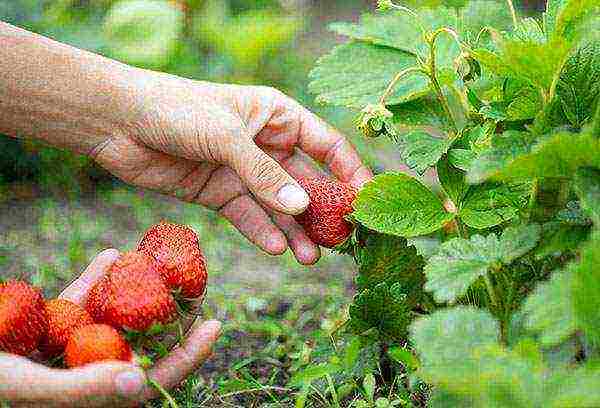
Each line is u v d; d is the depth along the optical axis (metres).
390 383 0.94
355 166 1.01
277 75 1.84
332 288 1.19
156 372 0.80
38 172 1.57
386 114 0.87
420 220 0.85
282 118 1.00
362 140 1.58
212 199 1.02
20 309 0.78
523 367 0.65
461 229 0.88
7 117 0.94
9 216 1.43
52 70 0.94
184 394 0.96
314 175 1.03
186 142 0.95
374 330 0.90
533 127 0.78
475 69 0.86
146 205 1.48
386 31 0.96
